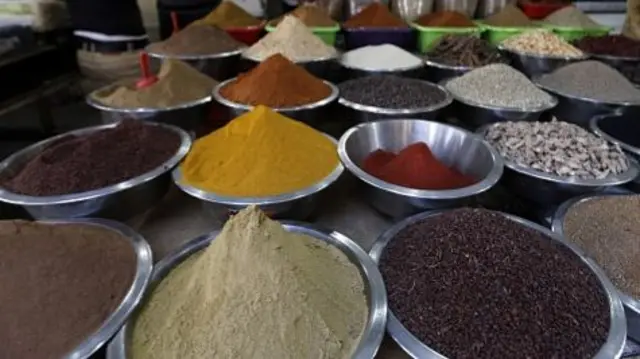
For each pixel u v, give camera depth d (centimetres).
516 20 288
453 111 189
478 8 319
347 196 142
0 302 86
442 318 85
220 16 271
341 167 126
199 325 80
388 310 88
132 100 161
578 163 128
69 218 111
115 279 92
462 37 239
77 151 123
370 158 142
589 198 124
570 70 200
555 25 290
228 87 179
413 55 231
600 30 284
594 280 93
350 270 98
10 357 77
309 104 163
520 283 88
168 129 145
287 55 212
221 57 211
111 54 247
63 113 230
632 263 103
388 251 102
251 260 84
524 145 139
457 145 144
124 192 111
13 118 217
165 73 176
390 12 299
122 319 82
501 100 175
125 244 101
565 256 98
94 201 108
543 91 188
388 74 206
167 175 123
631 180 128
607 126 164
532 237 100
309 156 128
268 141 125
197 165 125
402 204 116
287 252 89
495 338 81
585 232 112
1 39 206
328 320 83
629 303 90
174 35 229
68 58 259
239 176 117
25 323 83
